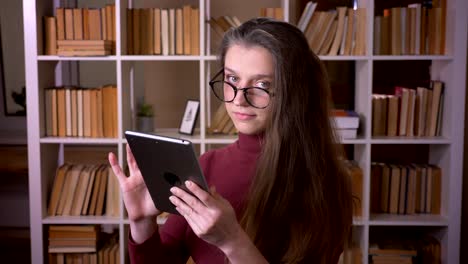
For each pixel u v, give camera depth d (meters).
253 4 3.71
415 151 3.67
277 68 1.12
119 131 3.12
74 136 3.20
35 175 3.14
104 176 3.24
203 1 3.05
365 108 3.16
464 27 3.03
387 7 3.63
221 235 1.00
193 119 3.30
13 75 4.39
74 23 3.14
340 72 3.64
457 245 3.16
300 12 3.63
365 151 3.13
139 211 1.19
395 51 3.16
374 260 3.22
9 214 4.43
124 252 3.22
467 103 3.62
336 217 1.21
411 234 3.62
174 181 1.05
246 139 1.24
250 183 1.22
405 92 3.21
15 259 4.16
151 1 3.69
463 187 3.70
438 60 3.33
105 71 3.99
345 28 3.14
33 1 3.04
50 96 3.18
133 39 3.18
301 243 1.14
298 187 1.16
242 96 1.14
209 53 3.19
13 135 4.25
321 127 1.20
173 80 3.77
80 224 3.24
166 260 1.26
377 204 3.29
